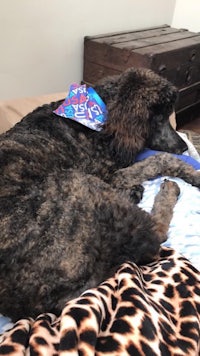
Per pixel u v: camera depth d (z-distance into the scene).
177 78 1.08
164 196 0.57
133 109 0.58
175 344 0.30
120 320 0.30
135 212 0.46
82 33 1.06
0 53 0.89
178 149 0.69
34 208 0.42
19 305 0.38
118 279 0.37
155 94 0.59
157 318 0.32
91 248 0.42
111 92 0.61
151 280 0.39
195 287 0.38
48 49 0.99
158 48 0.99
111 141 0.60
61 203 0.43
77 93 0.61
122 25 1.17
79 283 0.40
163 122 0.65
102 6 1.07
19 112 0.78
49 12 0.94
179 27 1.37
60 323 0.30
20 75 0.97
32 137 0.53
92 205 0.44
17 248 0.39
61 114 0.59
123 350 0.28
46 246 0.40
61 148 0.55
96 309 0.30
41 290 0.38
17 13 0.87
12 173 0.46
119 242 0.43
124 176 0.61
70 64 1.08
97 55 1.05
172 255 0.44
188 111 1.24
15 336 0.29
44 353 0.27
